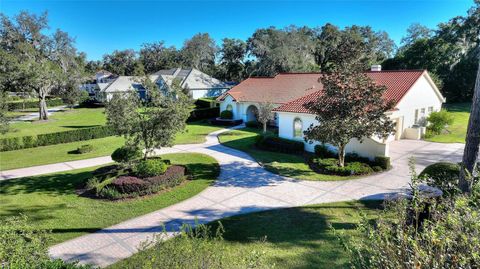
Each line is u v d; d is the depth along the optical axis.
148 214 11.48
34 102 59.78
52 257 8.57
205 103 46.69
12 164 19.75
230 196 12.99
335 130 14.09
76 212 11.79
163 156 20.38
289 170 16.42
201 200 12.66
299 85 31.88
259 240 9.05
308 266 7.59
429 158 18.27
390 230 4.55
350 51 14.23
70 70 45.44
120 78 59.12
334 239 8.91
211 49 87.62
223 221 10.59
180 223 10.68
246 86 36.19
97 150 23.50
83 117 43.31
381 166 15.98
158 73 60.22
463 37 42.09
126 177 13.86
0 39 43.91
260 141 22.48
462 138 23.78
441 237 3.72
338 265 7.54
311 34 76.38
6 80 34.69
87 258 8.67
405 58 48.50
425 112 26.09
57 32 47.81
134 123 14.23
